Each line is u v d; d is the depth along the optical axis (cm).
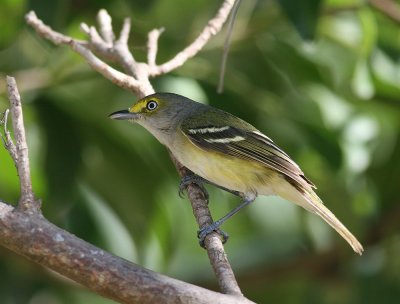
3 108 1142
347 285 1320
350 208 1297
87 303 1345
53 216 1141
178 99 1048
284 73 1216
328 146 1180
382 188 1276
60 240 606
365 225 1297
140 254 1174
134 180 1193
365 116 1241
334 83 1237
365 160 1227
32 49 1232
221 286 655
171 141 1027
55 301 1302
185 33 1254
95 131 1196
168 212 1188
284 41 1210
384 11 1179
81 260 601
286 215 1416
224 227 1440
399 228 1277
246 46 1215
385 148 1293
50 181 1132
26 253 607
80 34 1230
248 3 1205
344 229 965
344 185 1282
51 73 1166
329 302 1331
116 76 938
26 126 1170
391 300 1221
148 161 1197
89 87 1215
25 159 629
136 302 596
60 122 1168
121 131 1196
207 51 1195
